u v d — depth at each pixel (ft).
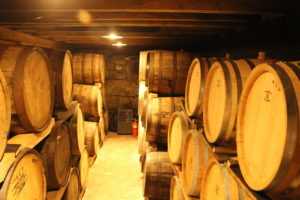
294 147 3.48
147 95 16.05
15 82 7.32
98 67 22.41
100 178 18.69
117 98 31.58
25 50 7.80
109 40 22.47
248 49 12.20
